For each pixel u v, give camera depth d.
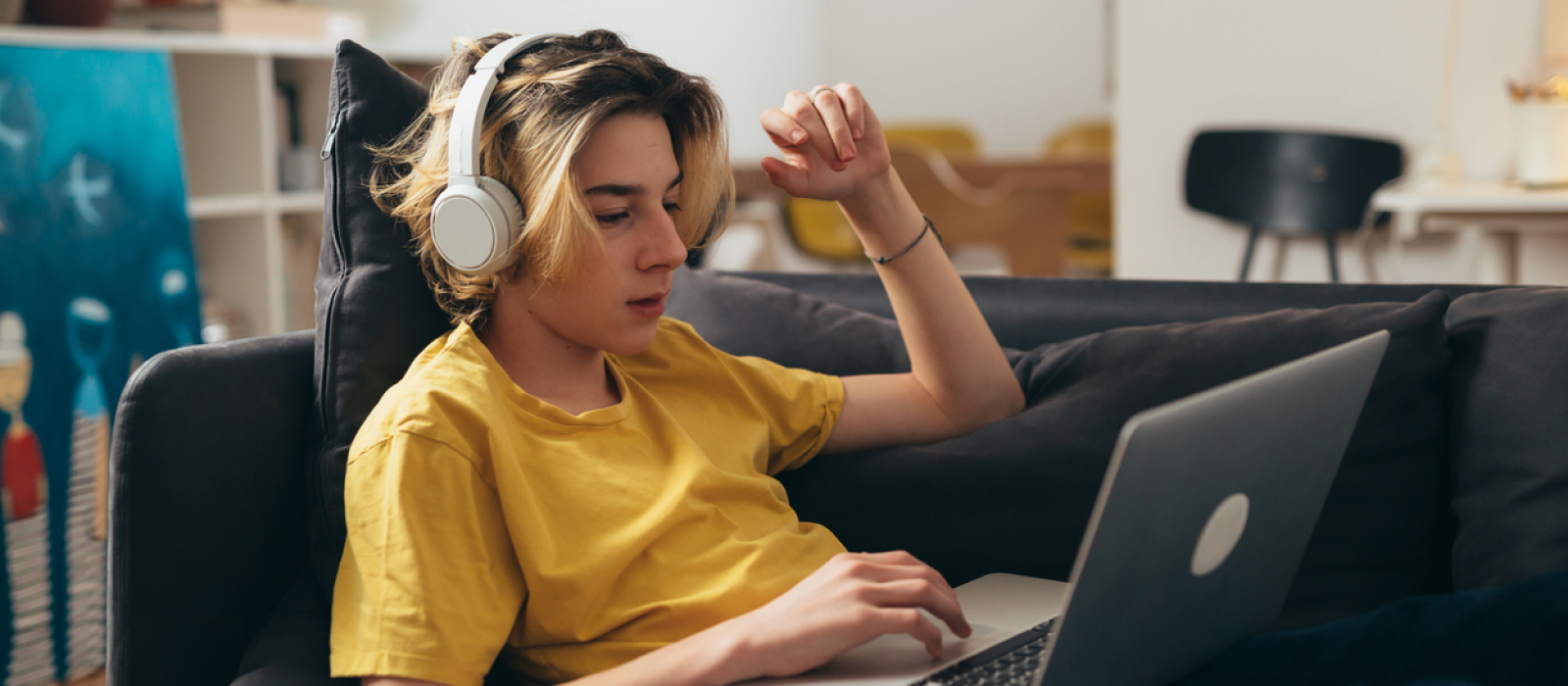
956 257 5.25
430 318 1.03
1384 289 1.18
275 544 0.98
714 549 0.92
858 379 1.16
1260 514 0.77
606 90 0.87
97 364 2.08
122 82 2.18
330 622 0.92
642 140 0.89
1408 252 2.87
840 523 1.11
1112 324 1.25
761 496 1.00
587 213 0.86
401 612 0.77
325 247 1.05
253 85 2.60
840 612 0.79
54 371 1.99
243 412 0.96
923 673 0.81
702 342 1.11
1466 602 0.82
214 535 0.92
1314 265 2.99
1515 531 0.96
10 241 1.92
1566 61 2.62
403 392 0.86
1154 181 3.08
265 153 2.62
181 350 0.95
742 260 3.61
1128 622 0.70
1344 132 2.86
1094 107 6.01
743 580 0.89
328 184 1.04
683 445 0.97
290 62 2.84
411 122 1.05
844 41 6.24
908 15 6.16
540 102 0.86
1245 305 1.21
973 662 0.83
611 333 0.91
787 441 1.11
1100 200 4.59
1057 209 3.47
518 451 0.88
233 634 0.94
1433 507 1.05
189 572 0.91
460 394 0.85
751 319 1.28
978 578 1.06
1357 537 1.03
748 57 5.48
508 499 0.84
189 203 2.39
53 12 2.25
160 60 2.28
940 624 0.91
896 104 6.24
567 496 0.88
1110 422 1.08
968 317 1.13
